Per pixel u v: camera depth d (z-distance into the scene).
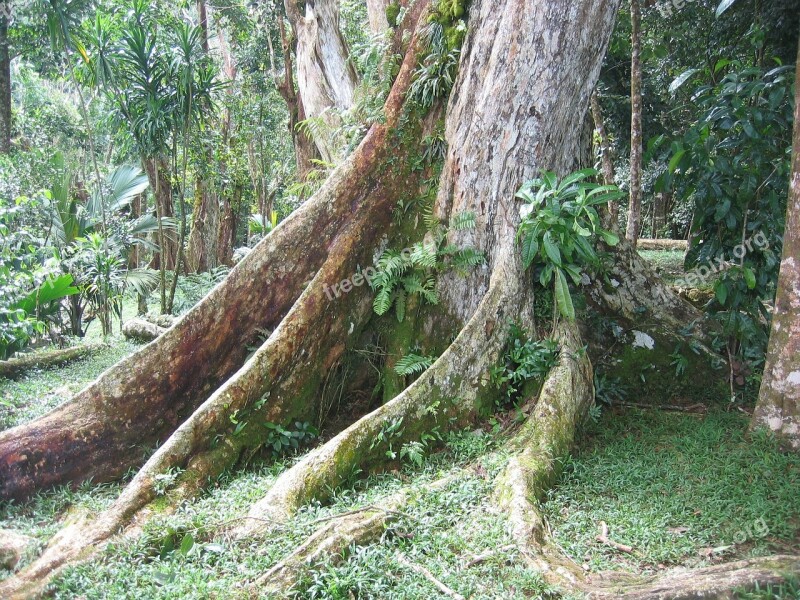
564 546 3.94
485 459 4.95
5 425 6.29
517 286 6.01
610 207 7.62
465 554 3.80
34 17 11.20
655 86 11.56
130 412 5.57
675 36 10.05
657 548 3.89
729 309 6.53
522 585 3.44
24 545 3.94
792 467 4.72
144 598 3.36
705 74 9.81
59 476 5.15
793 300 4.91
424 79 6.56
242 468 5.27
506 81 6.03
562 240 5.80
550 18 5.85
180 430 4.98
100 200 11.79
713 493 4.51
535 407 5.40
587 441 5.67
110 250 11.46
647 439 5.68
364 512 4.09
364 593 3.44
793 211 4.86
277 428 5.48
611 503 4.53
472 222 6.14
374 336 6.50
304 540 3.79
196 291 13.22
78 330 11.38
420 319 6.38
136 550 3.83
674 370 6.81
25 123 17.03
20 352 9.98
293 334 5.78
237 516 4.20
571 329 6.04
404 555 3.79
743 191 5.99
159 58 10.60
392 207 6.55
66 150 17.45
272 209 22.64
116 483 5.33
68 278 9.05
